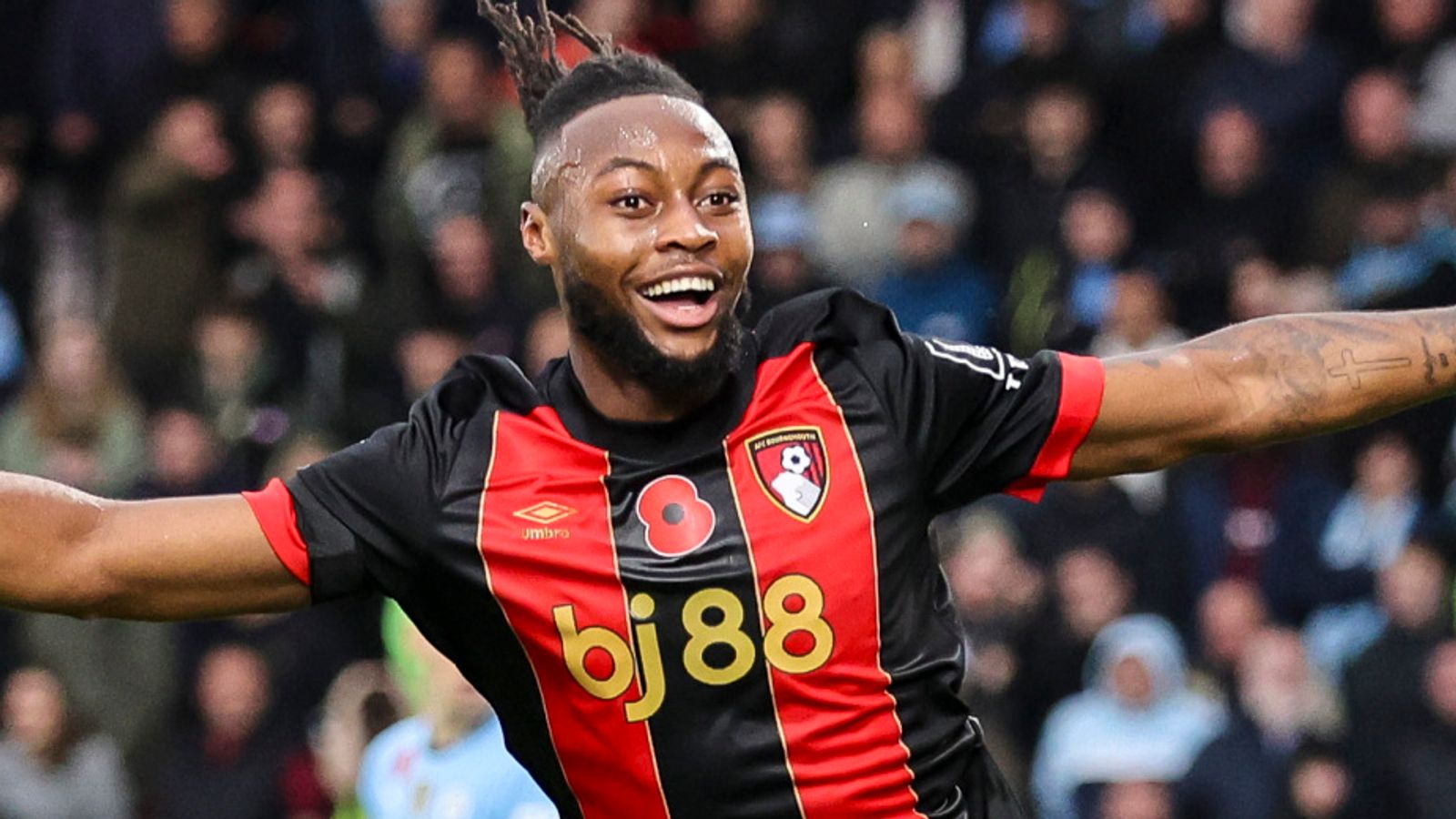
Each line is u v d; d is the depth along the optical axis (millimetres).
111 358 40062
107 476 37562
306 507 13719
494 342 37969
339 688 26781
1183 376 14094
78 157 43094
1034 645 34094
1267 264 38062
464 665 14195
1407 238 38031
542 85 14852
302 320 38656
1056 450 14039
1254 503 35562
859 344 14148
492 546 13656
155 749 34844
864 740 13641
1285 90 40031
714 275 13578
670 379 13633
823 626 13531
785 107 39406
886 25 42625
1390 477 35031
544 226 14016
